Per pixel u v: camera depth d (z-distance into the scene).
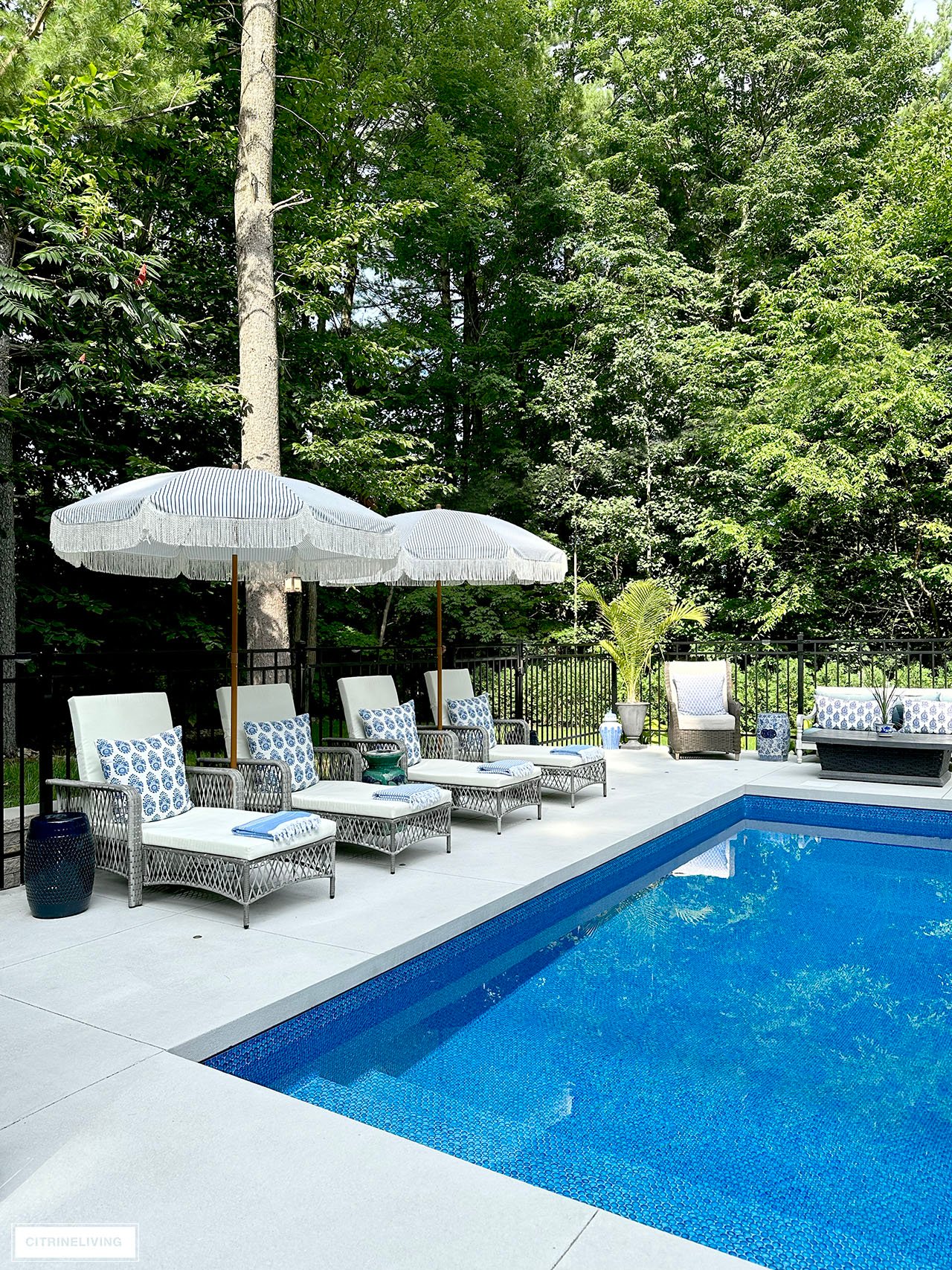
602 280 15.25
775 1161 2.51
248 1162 2.33
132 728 5.25
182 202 11.52
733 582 16.61
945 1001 3.76
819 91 15.46
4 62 7.69
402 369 15.77
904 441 13.28
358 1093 2.97
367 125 14.79
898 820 7.65
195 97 9.12
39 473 10.74
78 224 7.40
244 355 8.27
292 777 5.75
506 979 4.12
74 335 9.05
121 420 10.97
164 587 12.47
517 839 6.18
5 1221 2.06
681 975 4.10
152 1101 2.65
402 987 3.99
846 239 13.38
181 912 4.57
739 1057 3.23
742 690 12.32
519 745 8.15
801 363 13.01
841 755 8.69
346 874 5.33
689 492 15.74
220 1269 1.89
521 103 15.53
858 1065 3.14
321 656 14.14
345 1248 1.97
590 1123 2.73
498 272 17.00
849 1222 2.22
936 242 13.70
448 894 4.81
